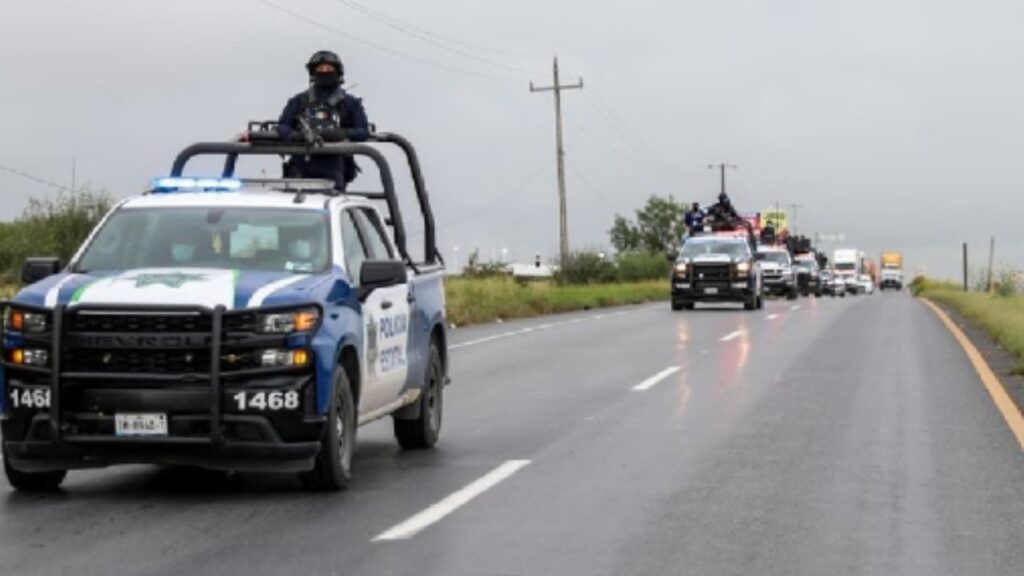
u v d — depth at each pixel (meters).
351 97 27.64
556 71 128.25
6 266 55.47
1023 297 88.00
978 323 63.66
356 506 18.80
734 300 87.81
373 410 21.56
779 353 46.00
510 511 18.41
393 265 20.70
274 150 25.31
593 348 49.25
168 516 18.08
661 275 157.38
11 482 19.83
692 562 15.45
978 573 14.98
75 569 15.02
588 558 15.61
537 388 34.81
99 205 58.31
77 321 18.62
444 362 25.75
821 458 22.95
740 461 22.67
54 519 17.86
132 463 19.00
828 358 43.69
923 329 60.97
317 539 16.61
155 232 21.12
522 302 81.25
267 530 17.14
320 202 21.69
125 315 18.52
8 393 18.81
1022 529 17.25
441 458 23.25
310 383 18.88
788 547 16.23
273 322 18.77
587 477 21.17
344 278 20.52
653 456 23.27
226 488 20.25
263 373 18.70
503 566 15.20
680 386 35.00
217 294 18.78
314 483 19.73
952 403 30.89
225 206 21.47
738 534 16.95
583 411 29.86
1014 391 33.41
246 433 18.69
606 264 135.25
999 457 23.03
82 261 20.84
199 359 18.55
